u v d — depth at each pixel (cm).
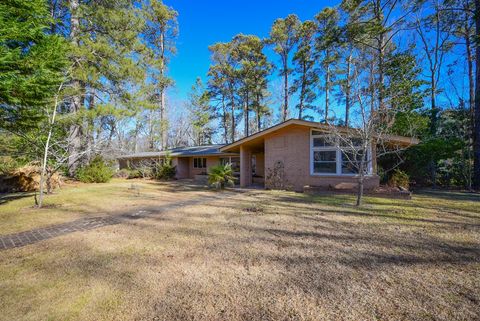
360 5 1309
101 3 1456
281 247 392
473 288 259
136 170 2083
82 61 1329
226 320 215
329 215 609
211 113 3416
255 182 1625
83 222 579
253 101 3042
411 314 217
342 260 337
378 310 224
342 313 221
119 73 1434
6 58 533
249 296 252
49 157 1061
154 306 238
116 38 1441
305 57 2427
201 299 249
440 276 287
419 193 1000
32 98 652
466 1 1282
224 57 3080
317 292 256
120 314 227
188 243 418
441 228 482
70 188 1276
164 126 2472
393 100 909
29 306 241
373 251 368
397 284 270
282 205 755
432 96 1559
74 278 298
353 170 1025
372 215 600
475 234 442
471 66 1348
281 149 1184
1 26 546
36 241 442
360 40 1212
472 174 1166
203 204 802
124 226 538
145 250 388
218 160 1950
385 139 867
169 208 739
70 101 1275
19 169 1200
